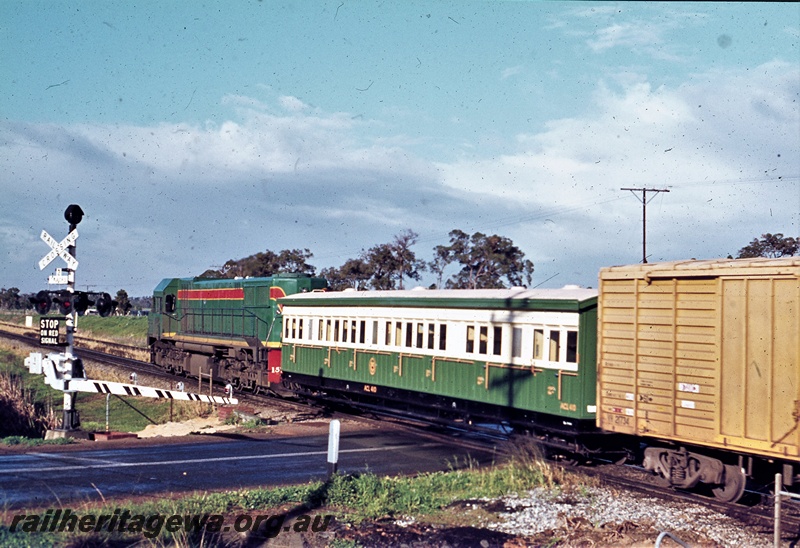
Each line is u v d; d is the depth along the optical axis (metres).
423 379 19.72
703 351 12.77
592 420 15.58
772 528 11.01
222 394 28.89
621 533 10.39
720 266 12.54
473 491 12.53
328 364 23.95
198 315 34.94
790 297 11.59
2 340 55.75
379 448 17.45
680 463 13.38
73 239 17.81
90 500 11.30
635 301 14.02
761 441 11.84
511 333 17.12
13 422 24.75
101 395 32.62
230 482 13.16
